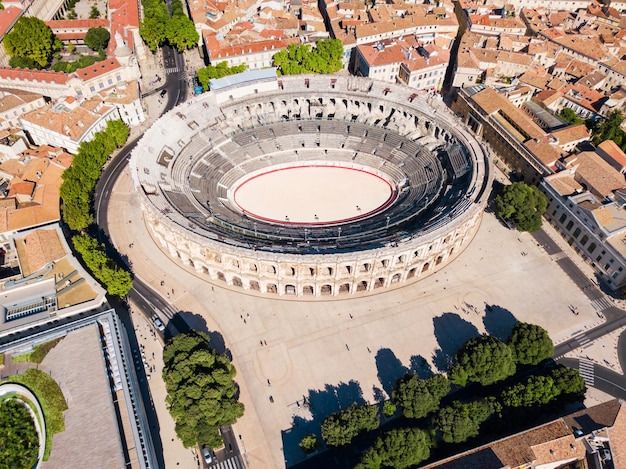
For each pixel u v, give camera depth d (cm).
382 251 10650
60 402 8262
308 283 11419
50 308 10150
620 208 12775
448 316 11462
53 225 11925
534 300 11900
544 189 13875
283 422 9525
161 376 9981
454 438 8794
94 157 14350
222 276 12231
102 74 16625
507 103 15650
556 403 9369
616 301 11994
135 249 12812
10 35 17988
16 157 14075
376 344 10856
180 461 8956
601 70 18950
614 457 8344
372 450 8431
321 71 18225
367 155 15425
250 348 10706
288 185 14825
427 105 15588
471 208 11731
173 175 13438
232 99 15938
